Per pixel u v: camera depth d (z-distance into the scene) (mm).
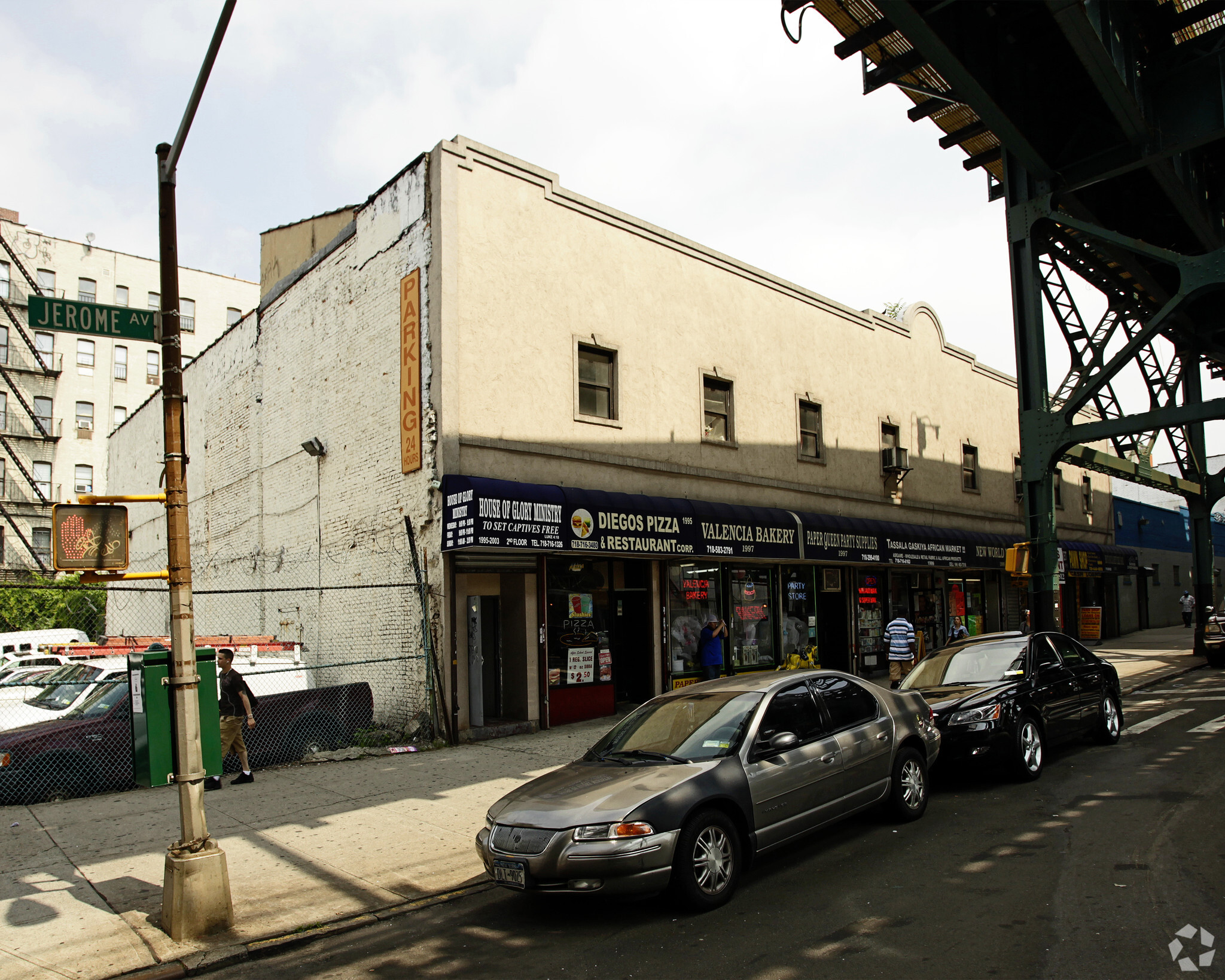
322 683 15328
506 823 5809
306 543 16328
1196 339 20922
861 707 7418
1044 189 13523
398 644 13297
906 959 4688
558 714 13531
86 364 44188
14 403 41875
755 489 17328
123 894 6344
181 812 5746
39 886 6566
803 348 19188
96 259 45031
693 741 6426
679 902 5566
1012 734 8828
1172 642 28500
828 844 7031
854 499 20062
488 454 12852
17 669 14703
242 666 11922
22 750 9430
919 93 13250
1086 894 5496
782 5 9938
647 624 15195
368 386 14461
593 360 14703
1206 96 11859
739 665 16844
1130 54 11312
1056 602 13289
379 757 11352
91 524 5910
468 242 12953
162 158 6270
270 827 8094
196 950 5379
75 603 32594
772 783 6219
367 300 14617
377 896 6293
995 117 11828
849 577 20125
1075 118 13117
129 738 10031
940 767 9242
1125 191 15203
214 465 21328
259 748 11125
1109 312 18031
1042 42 12281
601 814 5484
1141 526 36688
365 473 14406
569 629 13984
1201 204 14133
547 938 5426
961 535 22781
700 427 16328
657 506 14352
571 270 14312
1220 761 9414
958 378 25016
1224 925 4852
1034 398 13633
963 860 6406
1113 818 7305
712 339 16828
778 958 4836
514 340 13336
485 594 12969
